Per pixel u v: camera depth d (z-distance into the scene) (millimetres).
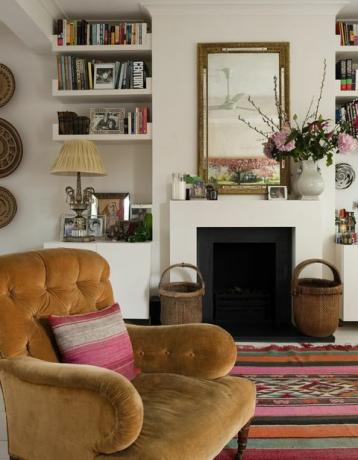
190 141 3953
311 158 3793
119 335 1729
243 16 3896
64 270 1844
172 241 3830
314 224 3779
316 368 2943
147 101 4273
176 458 1208
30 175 4406
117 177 4367
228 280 4297
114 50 3965
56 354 1654
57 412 1325
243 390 1643
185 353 1771
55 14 3963
